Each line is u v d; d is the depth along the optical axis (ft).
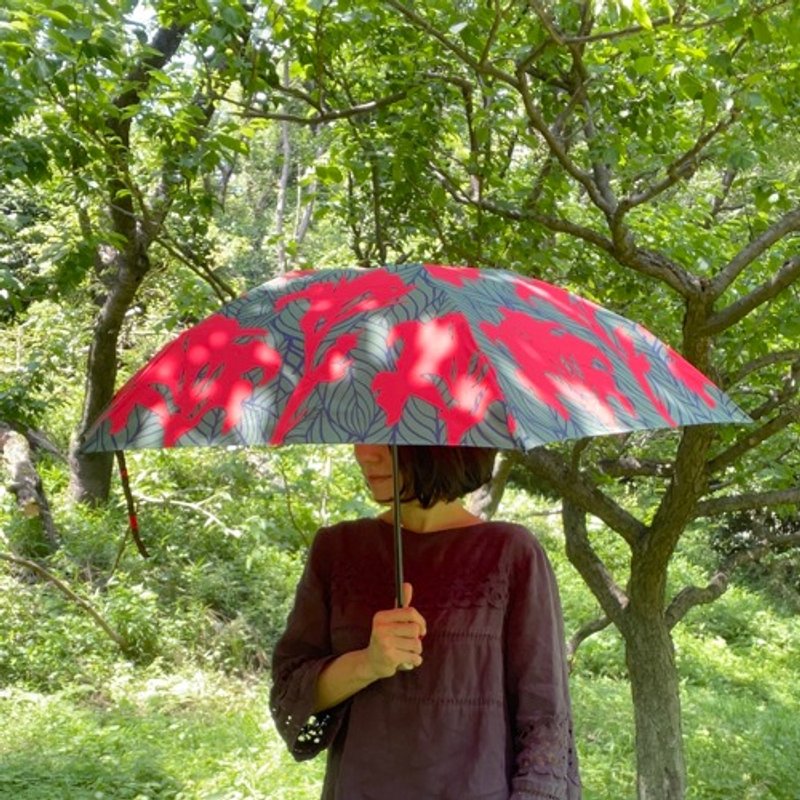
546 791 6.16
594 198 12.98
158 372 5.83
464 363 5.16
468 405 4.96
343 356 5.34
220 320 6.00
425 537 6.70
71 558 33.86
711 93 12.17
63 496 39.06
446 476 6.55
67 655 29.04
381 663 6.18
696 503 14.33
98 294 34.24
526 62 12.19
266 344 5.65
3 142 12.83
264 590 34.63
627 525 14.94
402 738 6.35
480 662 6.41
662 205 18.74
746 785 24.02
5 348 37.06
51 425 43.09
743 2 11.21
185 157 13.61
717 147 14.83
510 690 6.54
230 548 36.45
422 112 14.88
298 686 6.64
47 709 25.48
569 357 5.70
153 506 37.09
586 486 14.92
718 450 16.33
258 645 31.73
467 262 15.75
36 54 11.31
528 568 6.58
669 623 15.26
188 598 33.14
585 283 16.49
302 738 6.88
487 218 15.25
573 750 6.58
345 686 6.44
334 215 18.44
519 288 6.27
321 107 14.43
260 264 55.11
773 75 12.82
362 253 17.85
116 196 14.79
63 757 21.49
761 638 43.34
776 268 17.07
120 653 29.86
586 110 15.15
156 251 29.27
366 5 13.42
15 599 30.76
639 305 16.99
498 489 18.30
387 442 4.87
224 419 5.35
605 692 31.78
